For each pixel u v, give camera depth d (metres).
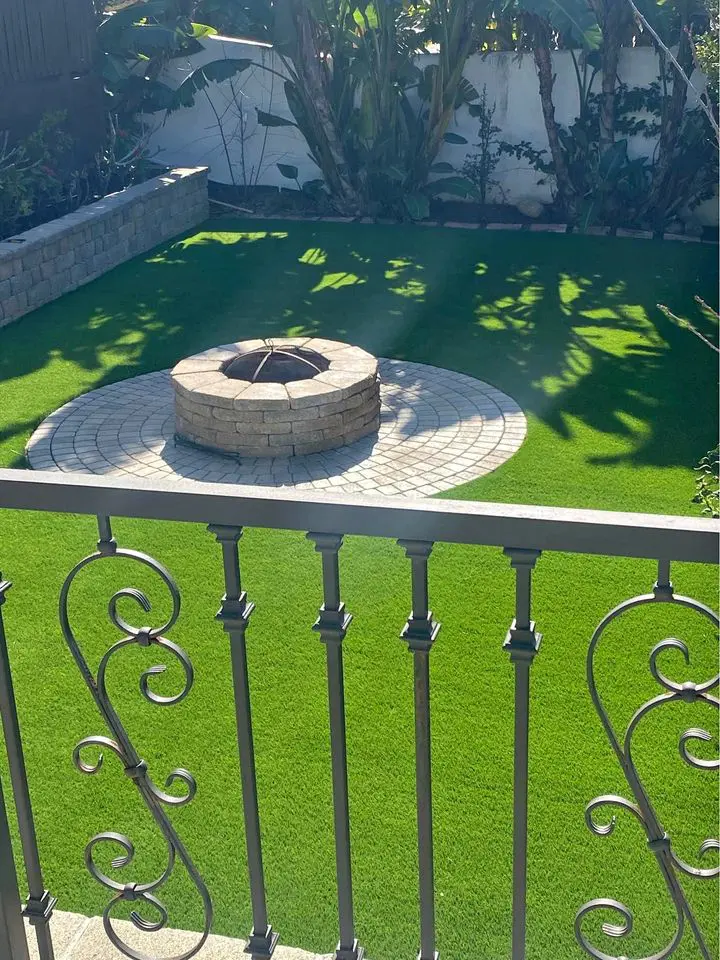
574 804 4.66
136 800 4.73
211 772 4.93
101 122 17.42
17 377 10.90
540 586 6.61
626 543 1.85
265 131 18.78
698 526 1.82
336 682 2.21
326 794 4.76
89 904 4.08
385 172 17.30
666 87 16.31
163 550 7.21
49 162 15.76
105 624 6.26
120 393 10.45
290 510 2.01
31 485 2.11
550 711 5.36
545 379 10.65
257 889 2.53
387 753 5.04
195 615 6.36
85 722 5.31
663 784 4.79
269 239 16.70
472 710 5.38
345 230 17.20
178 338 12.14
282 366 9.36
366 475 8.53
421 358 11.36
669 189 16.66
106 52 17.44
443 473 8.54
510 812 4.61
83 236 14.28
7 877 2.51
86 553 7.14
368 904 4.06
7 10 14.90
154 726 5.29
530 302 13.30
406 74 17.31
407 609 6.39
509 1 15.97
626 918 2.41
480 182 17.86
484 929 3.93
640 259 15.20
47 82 15.88
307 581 6.75
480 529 1.92
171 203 16.83
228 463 8.82
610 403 9.98
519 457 8.82
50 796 4.75
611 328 12.23
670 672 5.69
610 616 1.98
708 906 4.02
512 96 17.44
